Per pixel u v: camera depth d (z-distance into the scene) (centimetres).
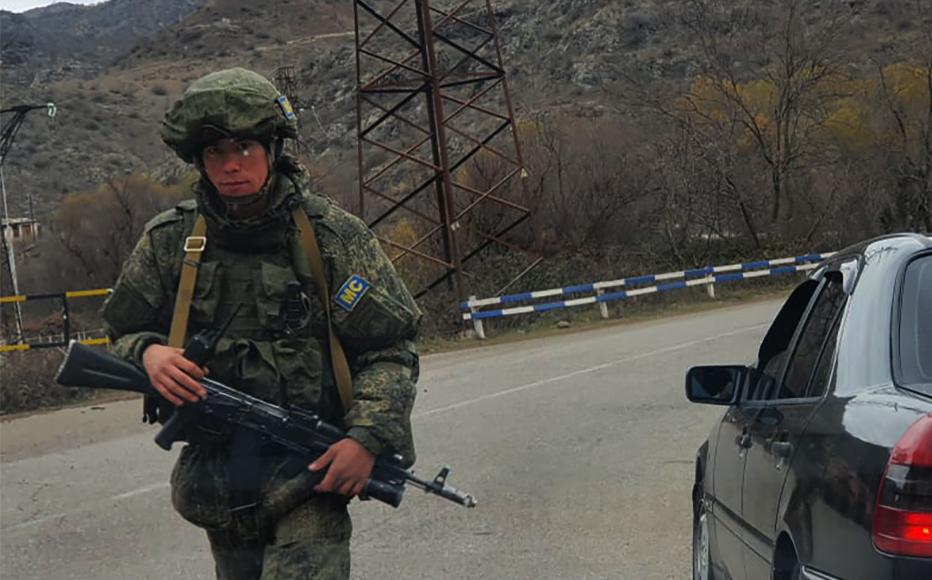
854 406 335
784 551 371
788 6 3728
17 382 1459
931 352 339
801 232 3528
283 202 338
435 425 1165
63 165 6938
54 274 4147
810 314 442
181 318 341
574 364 1672
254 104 328
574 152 3631
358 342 343
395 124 5834
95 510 838
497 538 718
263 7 12538
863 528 297
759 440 427
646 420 1130
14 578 665
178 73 10375
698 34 3962
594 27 6750
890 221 3378
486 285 2792
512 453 991
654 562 657
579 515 767
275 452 340
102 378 337
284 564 336
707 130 3741
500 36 7638
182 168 5197
